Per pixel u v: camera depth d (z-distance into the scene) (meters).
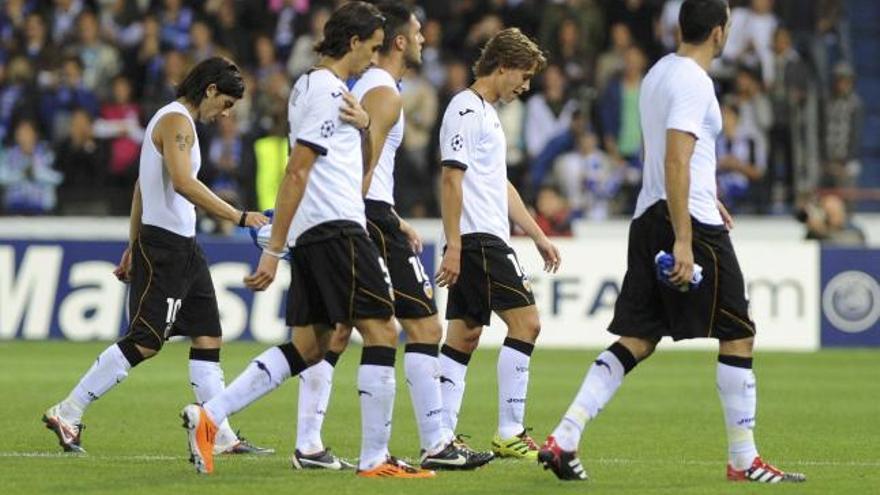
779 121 79.56
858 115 82.50
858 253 68.81
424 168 77.62
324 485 28.86
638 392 51.38
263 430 39.62
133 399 47.09
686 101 28.42
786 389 52.47
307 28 84.25
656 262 28.62
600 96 79.50
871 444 37.75
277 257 28.77
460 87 77.81
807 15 87.19
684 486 29.23
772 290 68.88
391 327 29.70
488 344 69.38
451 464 31.55
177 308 34.59
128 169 79.38
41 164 79.44
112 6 90.19
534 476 30.62
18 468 31.52
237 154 75.00
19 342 68.25
